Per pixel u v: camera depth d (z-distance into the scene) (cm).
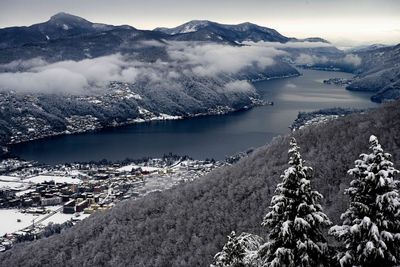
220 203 13625
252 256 3222
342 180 12300
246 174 14925
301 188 2709
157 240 13025
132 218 14688
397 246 2589
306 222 2662
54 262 13562
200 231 12694
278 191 2841
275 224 2830
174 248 12394
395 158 12700
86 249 13688
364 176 2678
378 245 2528
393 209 2581
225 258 3978
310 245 2672
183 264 11344
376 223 2602
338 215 9688
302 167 2792
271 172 14288
